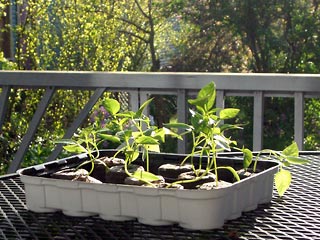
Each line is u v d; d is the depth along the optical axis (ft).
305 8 34.53
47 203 4.28
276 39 34.71
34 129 10.55
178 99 9.82
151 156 4.78
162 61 35.96
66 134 10.35
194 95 9.82
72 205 4.19
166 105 31.48
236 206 4.10
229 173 4.38
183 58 35.86
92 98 10.17
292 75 9.25
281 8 34.55
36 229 4.04
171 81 9.75
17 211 4.38
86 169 4.72
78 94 23.43
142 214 4.01
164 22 35.35
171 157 4.74
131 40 34.22
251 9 34.73
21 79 10.48
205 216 3.88
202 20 35.45
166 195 3.92
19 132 19.84
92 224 4.08
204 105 4.23
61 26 26.61
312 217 4.21
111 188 4.04
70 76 10.23
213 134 4.23
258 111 9.50
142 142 4.19
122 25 31.53
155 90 9.97
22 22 25.20
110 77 10.05
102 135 4.38
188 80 9.67
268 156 5.92
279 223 4.08
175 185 4.05
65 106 23.31
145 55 35.47
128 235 3.89
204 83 9.62
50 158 10.71
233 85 9.51
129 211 4.05
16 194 4.81
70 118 23.45
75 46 26.68
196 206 3.86
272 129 32.24
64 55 26.40
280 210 4.36
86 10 27.02
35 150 15.92
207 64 35.81
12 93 20.35
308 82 9.18
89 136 4.85
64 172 4.41
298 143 9.37
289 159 4.32
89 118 20.53
